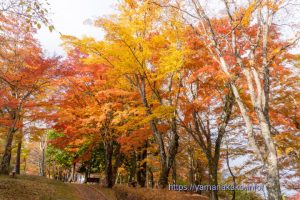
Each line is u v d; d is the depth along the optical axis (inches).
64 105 753.0
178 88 556.7
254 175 645.9
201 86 560.4
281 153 482.6
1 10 250.1
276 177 309.9
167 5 470.0
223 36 391.2
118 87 663.1
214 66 489.7
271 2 354.6
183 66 537.6
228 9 379.2
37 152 1742.1
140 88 554.6
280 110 509.7
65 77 669.9
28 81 615.5
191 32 512.1
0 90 608.7
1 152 930.1
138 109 547.8
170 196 399.2
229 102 579.8
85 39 467.5
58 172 1935.3
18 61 676.7
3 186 545.3
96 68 677.3
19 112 718.5
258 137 573.0
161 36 511.2
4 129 800.9
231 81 373.7
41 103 685.3
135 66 496.4
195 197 612.7
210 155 599.8
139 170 874.1
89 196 690.2
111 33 464.8
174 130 580.4
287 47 353.1
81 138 872.3
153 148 821.9
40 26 238.7
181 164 1209.4
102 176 1765.5
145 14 506.6
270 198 307.9
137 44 488.4
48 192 599.8
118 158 1014.4
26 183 649.6
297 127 507.5
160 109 507.2
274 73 485.4
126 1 501.7
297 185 549.6
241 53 470.6
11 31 640.4
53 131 1413.6
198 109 570.9
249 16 362.3
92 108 733.9
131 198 466.6
